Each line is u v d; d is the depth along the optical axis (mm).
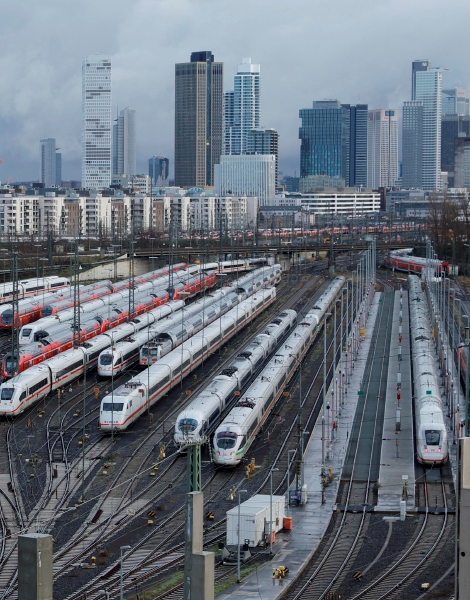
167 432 143750
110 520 108312
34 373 158250
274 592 86875
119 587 88438
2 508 112500
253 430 136250
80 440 140000
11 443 138875
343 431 145625
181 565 94562
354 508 112625
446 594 85688
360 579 90250
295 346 183125
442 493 118062
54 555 97188
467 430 94750
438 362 187250
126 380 174250
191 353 176875
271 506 99250
